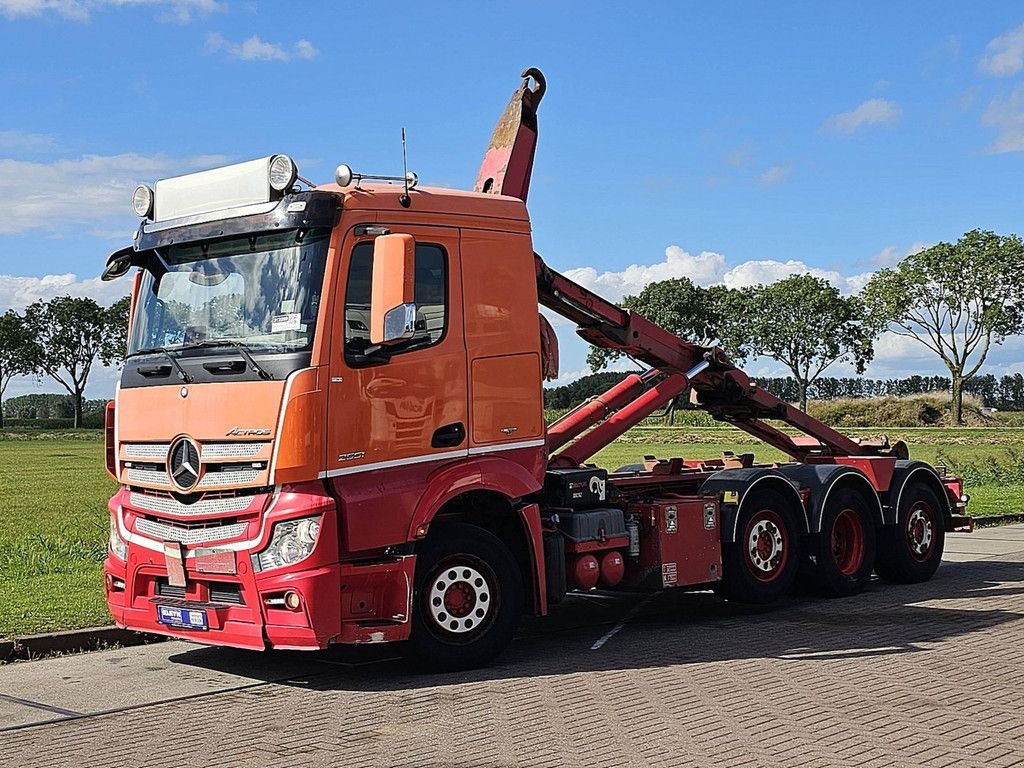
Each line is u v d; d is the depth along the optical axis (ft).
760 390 47.01
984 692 26.61
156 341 30.86
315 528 27.50
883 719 24.14
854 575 43.01
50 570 47.01
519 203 32.58
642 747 22.17
